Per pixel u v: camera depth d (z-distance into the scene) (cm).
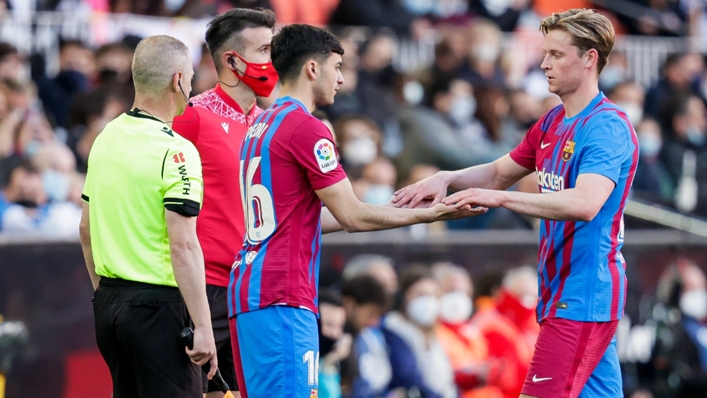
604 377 1480
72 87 2961
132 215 1373
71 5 3219
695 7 4206
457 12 3822
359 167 2911
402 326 2334
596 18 1427
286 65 1397
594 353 1436
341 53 1424
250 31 1600
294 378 1347
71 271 2164
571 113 1461
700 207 3300
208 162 1585
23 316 2125
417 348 2327
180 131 1566
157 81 1402
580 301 1420
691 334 2541
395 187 3089
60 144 2684
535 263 2458
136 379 1390
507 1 3900
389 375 2280
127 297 1371
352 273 2344
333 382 2212
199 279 1357
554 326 1433
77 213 2627
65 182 2631
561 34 1432
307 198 1376
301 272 1364
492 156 3170
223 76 1620
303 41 1389
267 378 1352
